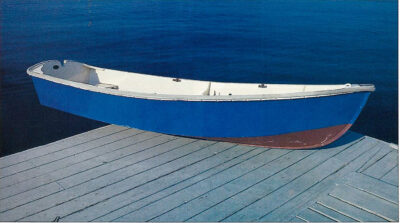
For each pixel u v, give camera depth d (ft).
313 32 50.96
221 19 57.62
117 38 46.37
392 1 72.23
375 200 14.05
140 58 40.50
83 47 42.45
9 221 12.79
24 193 14.37
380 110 29.78
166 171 15.96
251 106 16.22
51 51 40.50
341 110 16.34
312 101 15.92
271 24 55.21
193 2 69.77
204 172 15.90
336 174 15.81
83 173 15.78
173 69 37.93
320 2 72.18
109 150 17.72
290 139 17.12
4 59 37.40
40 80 20.29
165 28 51.78
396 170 16.15
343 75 36.70
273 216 13.20
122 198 14.14
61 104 20.13
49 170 15.99
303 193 14.51
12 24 49.39
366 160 16.96
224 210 13.48
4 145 22.85
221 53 42.83
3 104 28.71
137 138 18.90
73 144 18.30
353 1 72.64
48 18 53.36
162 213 13.32
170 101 16.81
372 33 50.34
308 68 38.83
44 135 24.64
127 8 62.13
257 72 37.58
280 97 15.83
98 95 18.40
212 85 20.24
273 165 16.47
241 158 17.04
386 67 38.81
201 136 17.48
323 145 17.56
